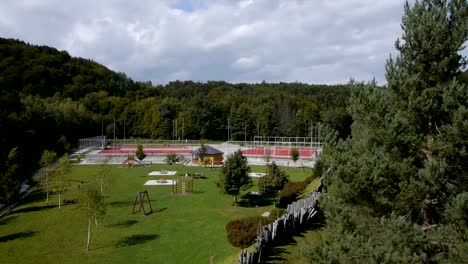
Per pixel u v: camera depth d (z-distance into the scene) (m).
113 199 33.62
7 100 57.91
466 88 9.12
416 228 8.15
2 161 38.88
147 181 43.28
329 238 9.62
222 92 152.38
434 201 9.12
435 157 9.45
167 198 34.28
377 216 9.73
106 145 84.62
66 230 24.48
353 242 8.78
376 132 9.92
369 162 9.38
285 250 16.88
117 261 19.08
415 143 9.65
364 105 10.07
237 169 30.73
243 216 27.72
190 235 23.14
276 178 31.30
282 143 85.81
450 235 8.55
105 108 110.12
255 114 106.12
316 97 125.00
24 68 113.31
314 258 9.27
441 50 9.61
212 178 45.78
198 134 108.44
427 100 9.28
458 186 9.27
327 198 10.12
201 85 180.50
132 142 92.38
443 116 9.47
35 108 63.78
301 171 50.50
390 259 8.00
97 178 37.38
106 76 142.50
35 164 50.88
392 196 9.62
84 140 80.38
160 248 20.91
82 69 135.75
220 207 30.73
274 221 19.77
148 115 106.94
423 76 9.95
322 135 10.80
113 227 25.08
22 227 25.27
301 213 20.56
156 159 64.25
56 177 33.97
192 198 34.22
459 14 9.52
